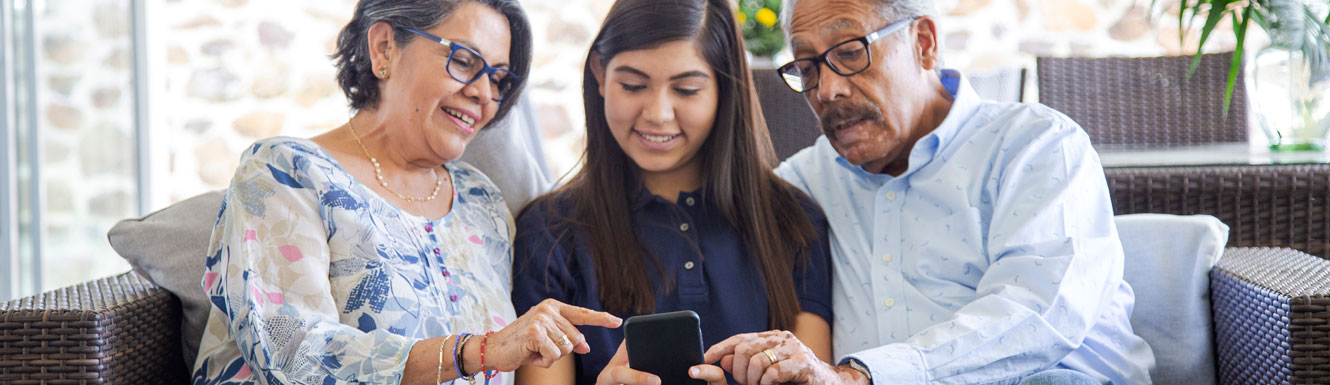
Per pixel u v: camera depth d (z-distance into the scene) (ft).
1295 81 7.80
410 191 5.35
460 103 5.18
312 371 4.38
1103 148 9.21
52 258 10.64
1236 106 9.77
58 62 10.88
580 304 5.55
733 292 5.58
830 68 5.52
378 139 5.29
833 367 4.66
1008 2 14.75
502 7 5.28
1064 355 5.02
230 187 4.77
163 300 5.31
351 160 5.16
